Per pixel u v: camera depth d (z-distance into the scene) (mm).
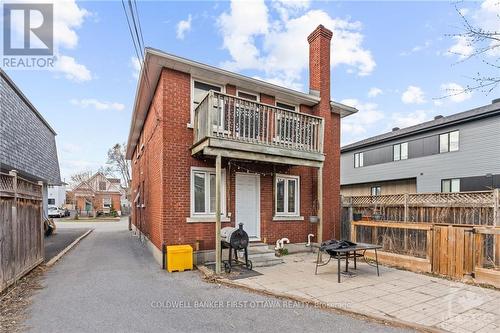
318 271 7363
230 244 7230
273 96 10211
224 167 8898
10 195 5883
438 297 5387
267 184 9688
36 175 12789
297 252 10023
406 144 20812
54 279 6578
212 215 8625
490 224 8102
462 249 6594
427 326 4105
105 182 47125
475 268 6332
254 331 4016
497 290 5797
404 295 5484
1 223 5480
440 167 18453
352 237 9531
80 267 7855
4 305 4922
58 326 4109
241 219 9133
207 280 6523
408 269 7570
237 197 9125
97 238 14992
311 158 9117
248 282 6297
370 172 23547
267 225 9578
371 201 11406
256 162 9453
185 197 8250
